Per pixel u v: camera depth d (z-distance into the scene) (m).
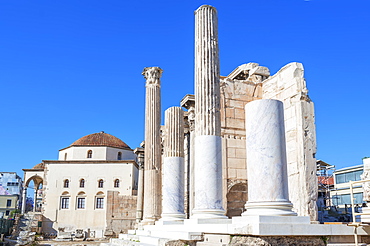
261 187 13.80
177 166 25.39
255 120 14.45
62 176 60.47
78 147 65.69
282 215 13.41
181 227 18.02
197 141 17.78
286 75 23.64
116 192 54.91
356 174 47.34
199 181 17.17
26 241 44.28
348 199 47.78
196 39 19.45
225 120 24.84
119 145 68.00
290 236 13.33
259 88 26.22
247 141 14.76
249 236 13.27
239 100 25.56
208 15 19.44
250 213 13.82
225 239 14.27
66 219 58.81
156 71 29.12
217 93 18.47
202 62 18.73
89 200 59.88
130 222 54.44
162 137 38.19
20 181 118.06
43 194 59.44
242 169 24.59
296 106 22.33
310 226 13.62
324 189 44.03
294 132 22.27
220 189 17.16
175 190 24.72
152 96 28.73
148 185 27.28
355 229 14.55
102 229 58.59
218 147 17.59
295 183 21.64
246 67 27.75
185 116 31.86
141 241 20.62
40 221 57.09
